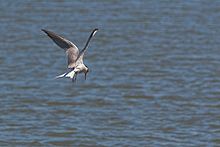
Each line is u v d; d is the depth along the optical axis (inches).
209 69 1715.1
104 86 1573.6
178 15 2588.6
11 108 1405.0
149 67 1740.9
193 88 1551.4
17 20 2452.0
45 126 1301.7
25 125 1305.4
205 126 1304.1
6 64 1771.7
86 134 1258.0
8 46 2001.7
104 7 2743.6
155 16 2556.6
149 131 1272.1
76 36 2196.1
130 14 2593.5
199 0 2933.1
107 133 1262.3
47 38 2119.8
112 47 1999.3
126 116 1353.3
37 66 1763.0
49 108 1411.2
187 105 1427.2
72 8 2706.7
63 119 1339.8
